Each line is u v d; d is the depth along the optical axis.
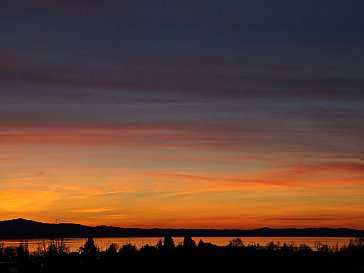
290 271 199.12
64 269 192.50
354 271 188.00
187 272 195.12
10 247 196.38
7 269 160.00
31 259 193.38
